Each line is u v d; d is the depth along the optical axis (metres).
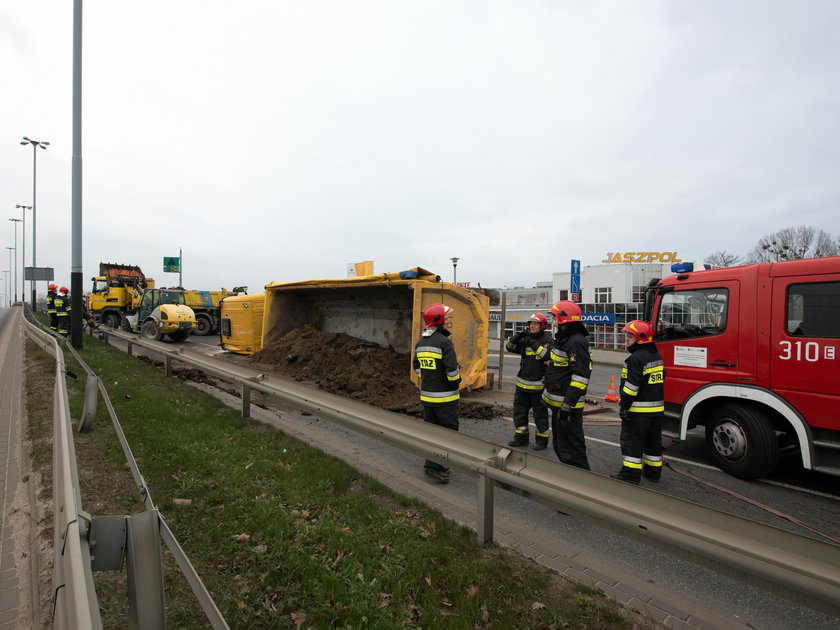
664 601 3.05
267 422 6.70
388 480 4.87
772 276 5.30
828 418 4.84
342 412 4.93
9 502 3.90
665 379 6.27
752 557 2.20
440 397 4.88
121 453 4.73
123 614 2.47
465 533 3.62
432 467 4.89
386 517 3.74
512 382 12.24
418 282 8.20
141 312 20.66
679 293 6.21
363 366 9.26
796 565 2.08
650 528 2.51
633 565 3.47
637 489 2.69
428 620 2.56
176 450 4.95
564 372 5.16
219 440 5.43
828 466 4.89
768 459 5.27
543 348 6.23
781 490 5.20
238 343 14.00
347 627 2.47
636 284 31.36
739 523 2.29
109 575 2.82
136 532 1.78
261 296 13.61
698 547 2.33
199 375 10.26
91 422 5.43
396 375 9.07
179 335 19.75
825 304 4.93
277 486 4.19
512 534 3.86
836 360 4.80
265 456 4.96
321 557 3.11
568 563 3.45
